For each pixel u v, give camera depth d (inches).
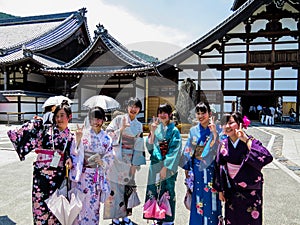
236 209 95.1
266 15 681.0
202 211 104.4
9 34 1138.0
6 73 845.8
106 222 133.0
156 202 114.7
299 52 663.8
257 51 688.4
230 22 678.5
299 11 661.3
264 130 521.0
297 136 434.3
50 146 105.2
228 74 701.3
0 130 579.2
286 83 676.7
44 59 912.9
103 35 647.1
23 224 126.9
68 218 99.3
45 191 103.4
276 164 247.1
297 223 128.5
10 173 222.1
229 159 95.0
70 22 1106.7
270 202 155.1
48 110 143.5
